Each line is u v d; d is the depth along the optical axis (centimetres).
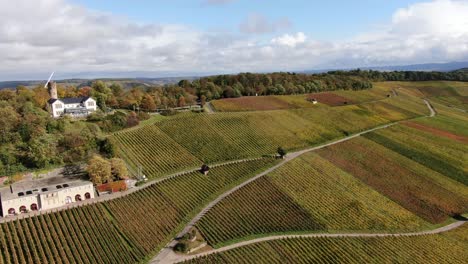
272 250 6925
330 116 15512
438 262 7312
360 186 9944
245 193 8694
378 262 7031
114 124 11319
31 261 5919
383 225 8356
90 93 14238
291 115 14862
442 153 12794
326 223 8075
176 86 18275
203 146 11088
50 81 13288
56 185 7869
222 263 6406
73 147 9406
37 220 6931
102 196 8069
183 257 6488
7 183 8081
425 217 8994
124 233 6919
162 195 8244
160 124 12188
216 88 17750
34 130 9344
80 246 6425
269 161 10569
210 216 7700
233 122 13150
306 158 11106
